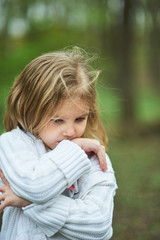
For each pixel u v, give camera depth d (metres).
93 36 8.40
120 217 3.67
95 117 1.74
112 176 1.52
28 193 1.22
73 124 1.40
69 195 1.43
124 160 6.18
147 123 9.53
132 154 6.71
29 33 6.49
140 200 4.08
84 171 1.32
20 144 1.37
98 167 1.50
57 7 7.31
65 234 1.28
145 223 3.50
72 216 1.27
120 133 8.36
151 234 3.26
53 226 1.26
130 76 9.06
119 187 4.60
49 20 6.80
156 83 17.06
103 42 8.76
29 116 1.46
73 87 1.38
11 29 6.57
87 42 7.88
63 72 1.41
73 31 7.12
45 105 1.37
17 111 1.50
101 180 1.43
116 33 8.81
